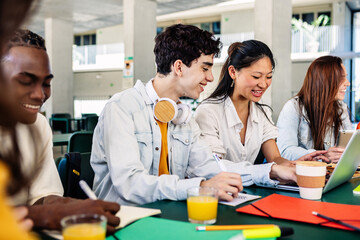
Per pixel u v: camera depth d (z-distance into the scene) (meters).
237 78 2.00
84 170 1.86
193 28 1.58
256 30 7.50
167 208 1.18
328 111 2.47
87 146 3.12
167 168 1.70
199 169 1.70
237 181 1.29
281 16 7.52
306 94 2.52
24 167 0.53
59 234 0.89
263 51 1.93
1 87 0.42
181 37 1.55
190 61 1.56
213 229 0.91
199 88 1.63
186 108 1.67
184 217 1.08
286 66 7.68
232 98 2.11
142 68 9.24
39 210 0.91
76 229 0.71
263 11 7.38
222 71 2.13
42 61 1.02
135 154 1.43
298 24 14.66
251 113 2.13
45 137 1.29
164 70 1.60
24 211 0.84
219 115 2.07
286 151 2.41
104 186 1.54
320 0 14.65
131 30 9.07
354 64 14.22
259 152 2.29
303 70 14.44
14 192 0.49
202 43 1.56
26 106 1.00
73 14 12.15
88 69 18.53
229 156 2.10
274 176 1.55
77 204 0.91
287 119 2.55
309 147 2.56
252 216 1.08
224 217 1.07
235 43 2.05
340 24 14.39
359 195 1.40
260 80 1.94
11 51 0.97
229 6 15.97
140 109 1.60
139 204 1.34
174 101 1.67
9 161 0.49
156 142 1.62
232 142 2.08
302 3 15.20
